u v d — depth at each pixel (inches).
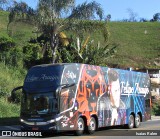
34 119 717.3
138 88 999.0
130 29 3528.5
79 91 755.4
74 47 1502.2
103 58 1525.6
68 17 1227.9
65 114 716.7
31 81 740.0
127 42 3097.9
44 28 1238.3
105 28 1258.0
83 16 1215.6
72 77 745.0
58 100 708.7
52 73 729.0
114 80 883.4
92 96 792.9
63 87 717.9
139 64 2534.5
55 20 1224.8
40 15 1216.8
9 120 983.0
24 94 738.2
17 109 1082.7
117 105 886.4
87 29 1245.1
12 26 1300.4
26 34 2203.5
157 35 3366.1
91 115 783.7
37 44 1609.3
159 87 1973.4
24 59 1544.0
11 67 1465.3
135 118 968.3
